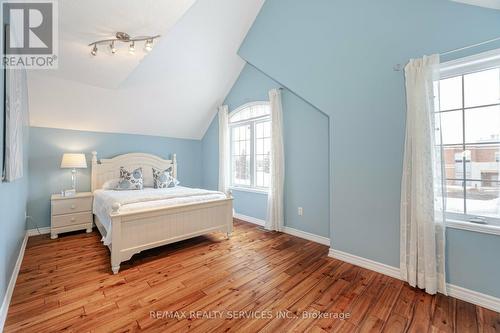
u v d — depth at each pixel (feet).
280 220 11.93
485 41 5.93
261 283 7.14
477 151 6.37
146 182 15.03
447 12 6.48
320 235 10.63
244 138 14.98
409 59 7.15
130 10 5.97
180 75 12.78
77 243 10.42
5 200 5.79
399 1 7.32
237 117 15.21
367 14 7.99
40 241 10.66
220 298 6.36
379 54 7.77
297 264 8.45
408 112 6.93
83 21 6.30
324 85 9.26
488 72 6.18
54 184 12.24
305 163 11.11
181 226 9.48
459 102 6.62
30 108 11.02
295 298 6.38
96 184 13.23
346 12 8.50
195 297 6.39
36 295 6.39
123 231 7.93
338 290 6.78
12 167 5.90
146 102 13.48
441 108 6.89
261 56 11.64
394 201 7.54
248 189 14.29
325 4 9.05
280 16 10.69
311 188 10.91
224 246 10.17
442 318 5.59
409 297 6.42
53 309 5.81
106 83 10.92
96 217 11.91
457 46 6.34
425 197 6.57
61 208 11.27
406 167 7.01
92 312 5.71
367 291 6.72
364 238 8.23
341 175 8.81
